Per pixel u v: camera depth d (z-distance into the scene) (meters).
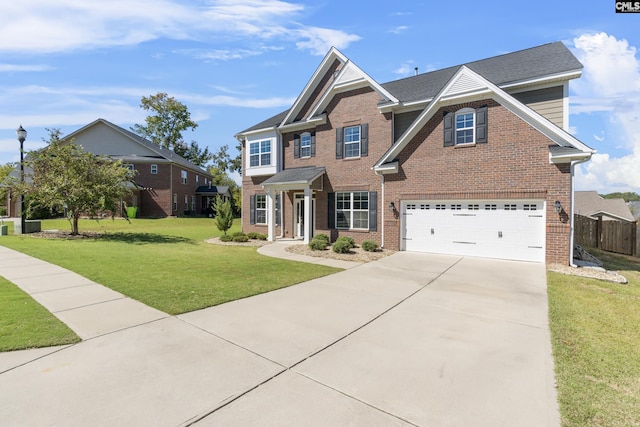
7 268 8.64
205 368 3.55
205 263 10.02
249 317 5.25
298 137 17.28
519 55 14.48
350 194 15.20
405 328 4.91
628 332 4.87
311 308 5.82
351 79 15.01
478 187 11.41
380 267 9.87
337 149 15.58
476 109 11.43
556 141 10.09
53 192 15.15
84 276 7.79
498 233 11.22
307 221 14.93
